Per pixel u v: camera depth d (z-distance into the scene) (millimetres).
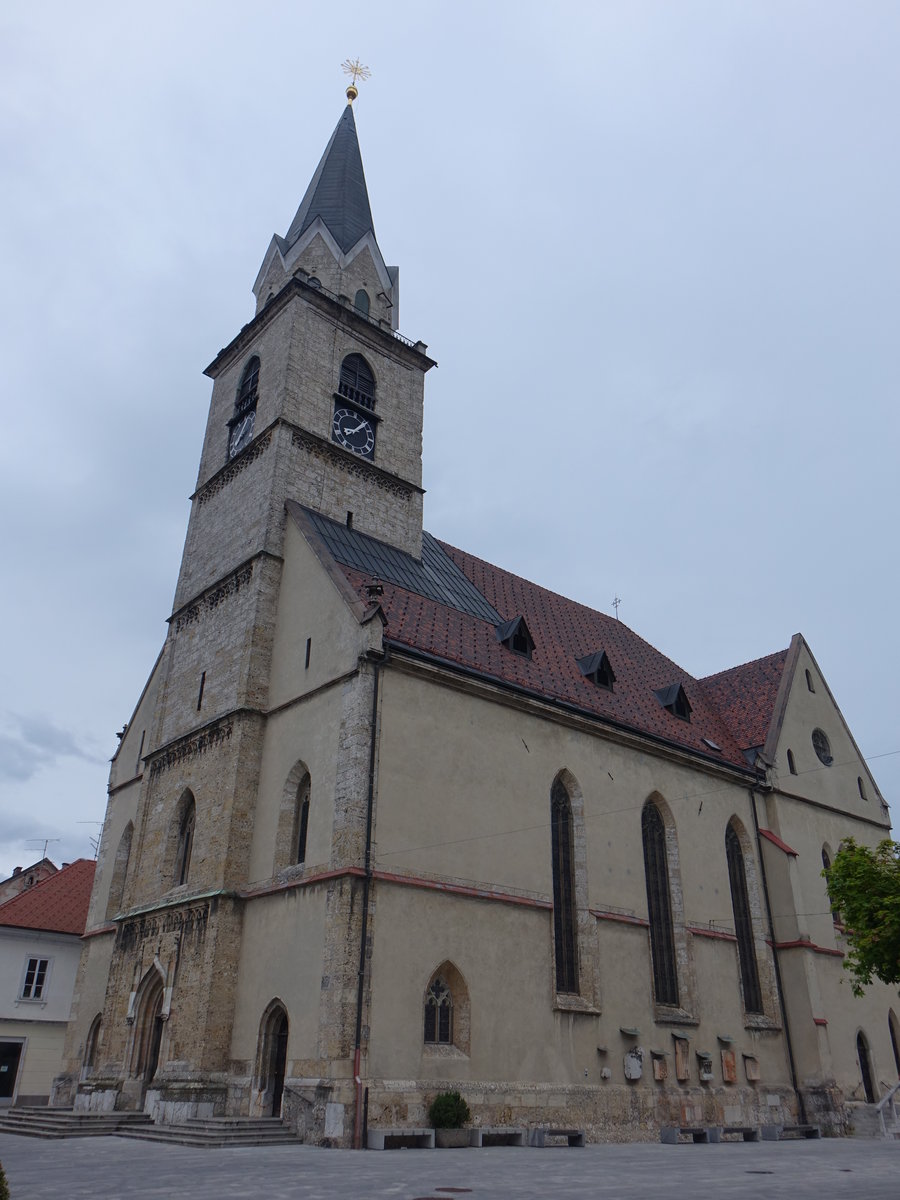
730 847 43281
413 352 47156
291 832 31141
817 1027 40156
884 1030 44625
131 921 35906
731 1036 37938
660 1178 18062
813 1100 39062
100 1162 19719
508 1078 29203
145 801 38531
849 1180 18188
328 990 26328
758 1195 15148
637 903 36531
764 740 47656
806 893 44625
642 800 39031
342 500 40750
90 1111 31188
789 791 46500
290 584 36000
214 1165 19141
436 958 28547
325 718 30984
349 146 54156
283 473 38812
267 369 43094
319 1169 18531
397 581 37625
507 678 35188
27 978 49625
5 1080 47562
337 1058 25234
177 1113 28219
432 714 31609
